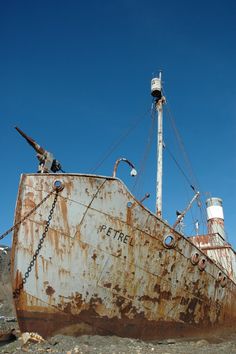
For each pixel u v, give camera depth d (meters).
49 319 9.10
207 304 11.99
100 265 9.48
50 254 9.20
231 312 13.64
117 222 9.71
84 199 9.53
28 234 9.20
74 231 9.37
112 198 9.75
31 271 9.09
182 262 10.86
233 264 15.47
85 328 9.32
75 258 9.30
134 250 9.90
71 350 8.16
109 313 9.58
